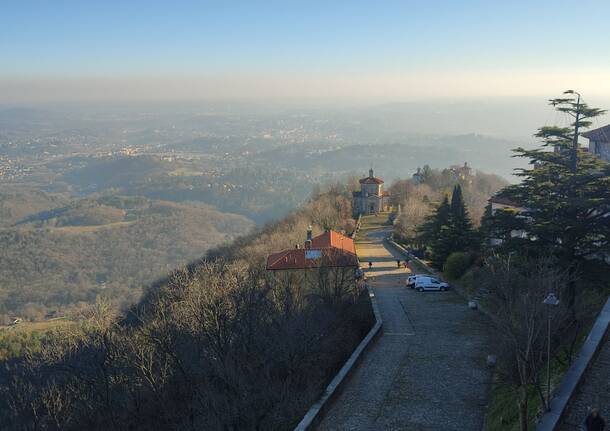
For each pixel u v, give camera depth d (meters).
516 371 25.45
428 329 38.91
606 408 20.34
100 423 36.72
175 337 39.25
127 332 47.97
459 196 69.12
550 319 21.44
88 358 39.81
